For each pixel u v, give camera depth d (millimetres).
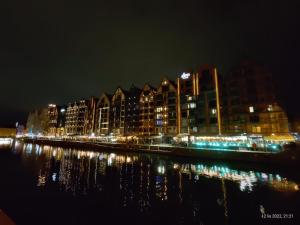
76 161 49781
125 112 100125
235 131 60344
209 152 45312
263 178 30562
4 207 18125
